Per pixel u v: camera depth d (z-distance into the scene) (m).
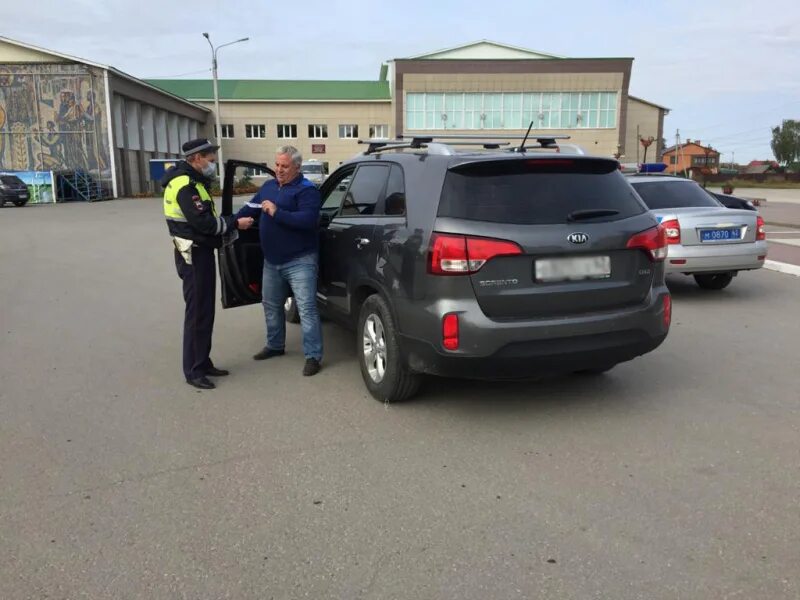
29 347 6.25
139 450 3.98
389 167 4.85
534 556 2.87
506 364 4.05
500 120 56.91
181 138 53.66
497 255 3.97
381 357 4.72
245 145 60.50
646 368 5.52
